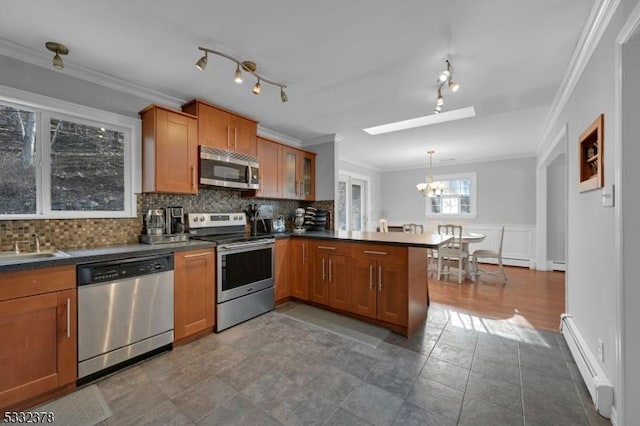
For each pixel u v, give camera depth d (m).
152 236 2.45
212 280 2.54
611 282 1.54
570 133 2.43
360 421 1.51
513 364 2.06
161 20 1.68
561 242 5.22
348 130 3.91
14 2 1.51
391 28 1.76
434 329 2.67
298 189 3.98
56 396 1.69
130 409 1.59
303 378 1.89
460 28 1.75
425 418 1.53
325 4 1.56
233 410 1.59
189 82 2.46
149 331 2.09
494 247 5.97
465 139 4.47
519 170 5.72
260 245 2.96
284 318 2.90
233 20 1.69
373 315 2.72
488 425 1.48
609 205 1.54
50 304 1.65
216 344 2.35
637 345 1.38
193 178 2.68
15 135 2.03
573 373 1.94
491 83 2.49
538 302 3.45
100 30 1.77
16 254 1.91
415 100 2.85
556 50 1.98
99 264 1.84
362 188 6.76
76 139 2.29
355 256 2.84
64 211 2.21
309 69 2.25
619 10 1.43
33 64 2.03
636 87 1.36
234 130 3.04
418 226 5.57
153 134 2.45
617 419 1.43
